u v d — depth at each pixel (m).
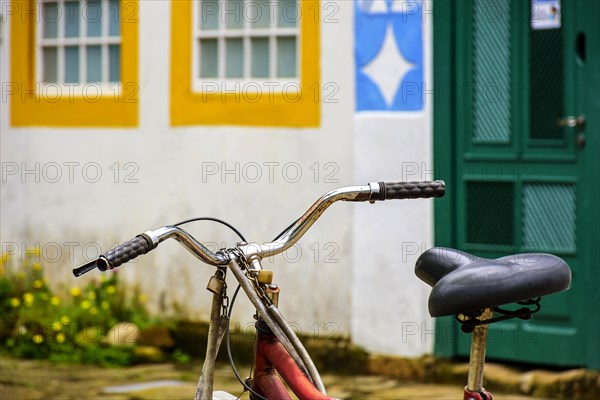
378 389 7.29
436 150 7.39
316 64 7.77
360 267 7.59
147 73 8.38
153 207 8.40
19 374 7.81
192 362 8.20
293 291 7.91
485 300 3.40
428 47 7.37
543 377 7.16
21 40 8.82
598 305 7.09
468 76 7.37
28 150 8.84
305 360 3.53
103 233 8.60
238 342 8.07
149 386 7.47
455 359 7.45
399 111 7.43
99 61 8.61
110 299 8.55
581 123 7.10
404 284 7.47
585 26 7.07
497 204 7.36
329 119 7.75
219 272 3.53
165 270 8.39
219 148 8.13
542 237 7.27
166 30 8.30
